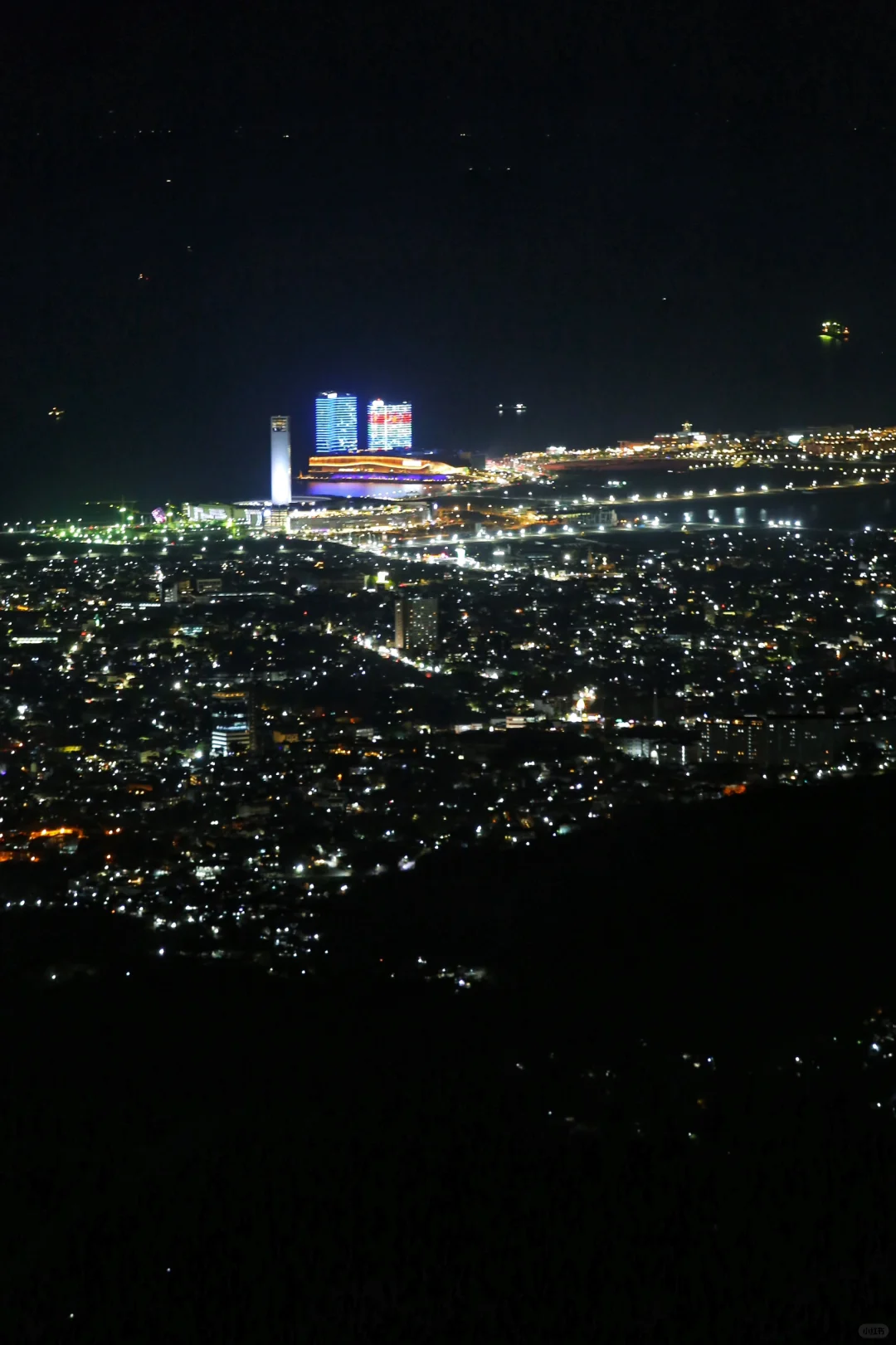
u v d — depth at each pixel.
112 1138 26.86
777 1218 22.61
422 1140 25.97
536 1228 22.77
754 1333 20.03
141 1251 22.70
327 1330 20.59
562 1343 20.09
